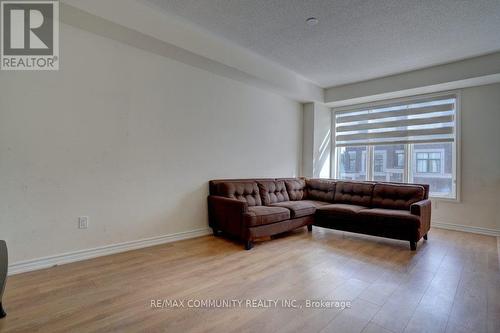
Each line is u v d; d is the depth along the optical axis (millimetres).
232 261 2857
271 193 4383
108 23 2654
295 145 5531
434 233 4211
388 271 2637
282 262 2850
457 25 3121
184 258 2926
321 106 5719
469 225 4344
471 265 2814
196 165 3816
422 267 2750
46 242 2596
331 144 5980
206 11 2926
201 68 3816
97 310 1862
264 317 1819
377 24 3131
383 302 2039
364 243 3594
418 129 4879
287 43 3648
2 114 2369
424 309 1946
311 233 4129
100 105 2908
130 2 2738
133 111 3162
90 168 2852
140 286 2238
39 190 2553
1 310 1754
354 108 5672
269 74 4316
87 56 2814
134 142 3176
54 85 2621
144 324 1714
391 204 3955
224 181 3955
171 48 3189
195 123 3791
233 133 4312
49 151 2602
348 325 1743
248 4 2791
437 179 4684
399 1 2695
